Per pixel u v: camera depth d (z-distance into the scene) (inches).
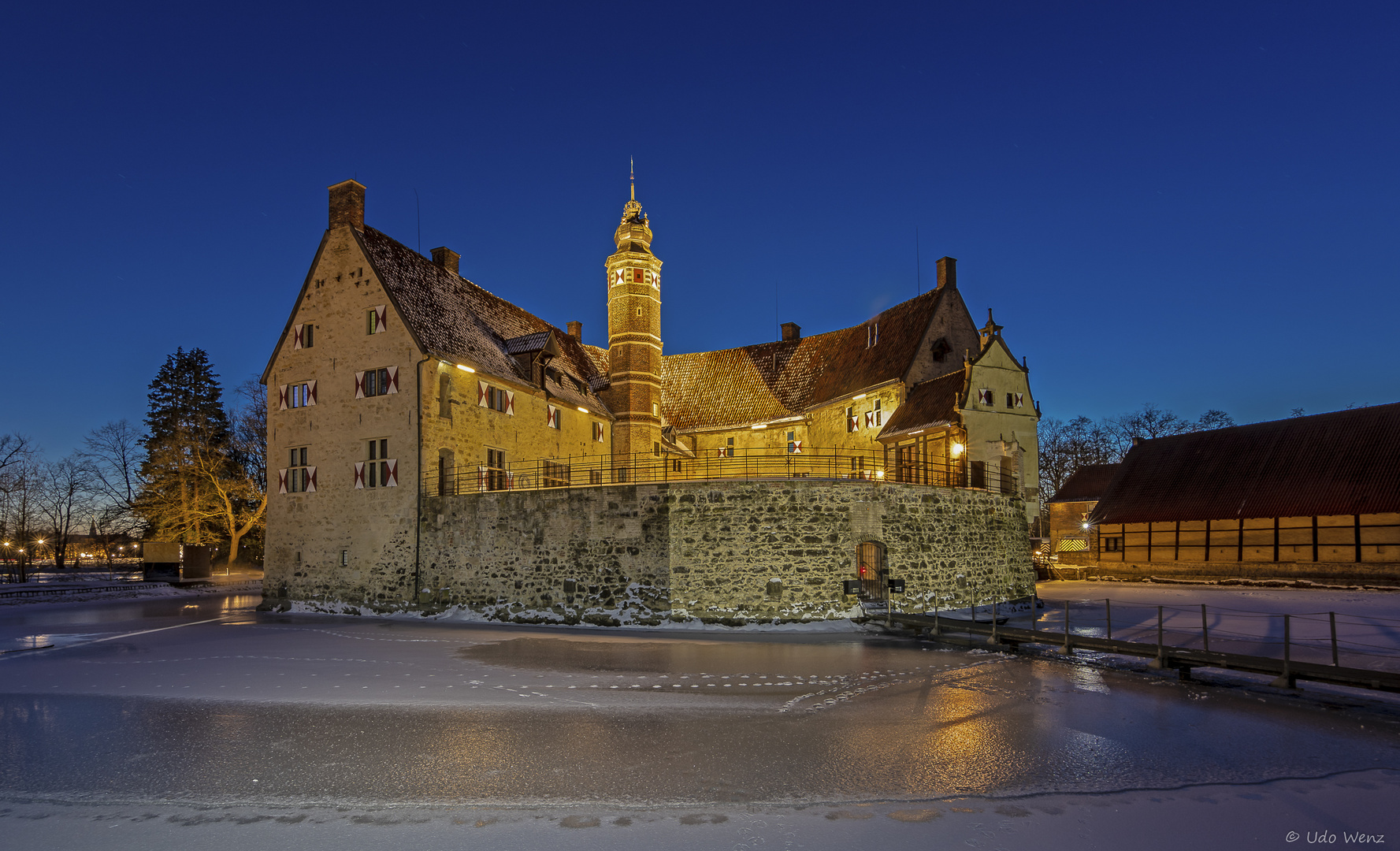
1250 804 331.0
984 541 1073.5
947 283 1496.1
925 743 418.6
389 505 1109.7
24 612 1210.6
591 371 1733.5
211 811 329.4
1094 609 1071.6
